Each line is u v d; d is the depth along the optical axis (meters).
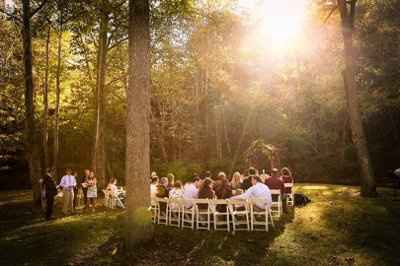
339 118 30.89
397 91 22.77
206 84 31.66
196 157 34.31
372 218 11.74
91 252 9.16
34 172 16.64
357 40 22.69
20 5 19.80
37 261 8.62
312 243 9.36
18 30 22.08
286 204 13.22
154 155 38.06
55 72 24.81
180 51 25.17
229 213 10.85
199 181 13.92
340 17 19.66
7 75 22.86
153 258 8.54
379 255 8.47
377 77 23.05
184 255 8.66
